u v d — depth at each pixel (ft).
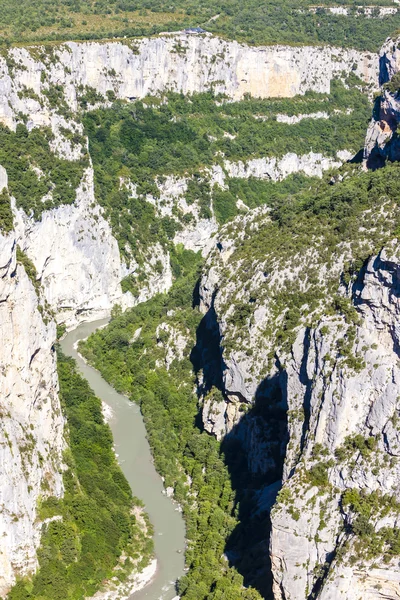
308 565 459.32
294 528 460.96
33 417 534.78
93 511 547.49
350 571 441.27
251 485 574.56
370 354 471.62
